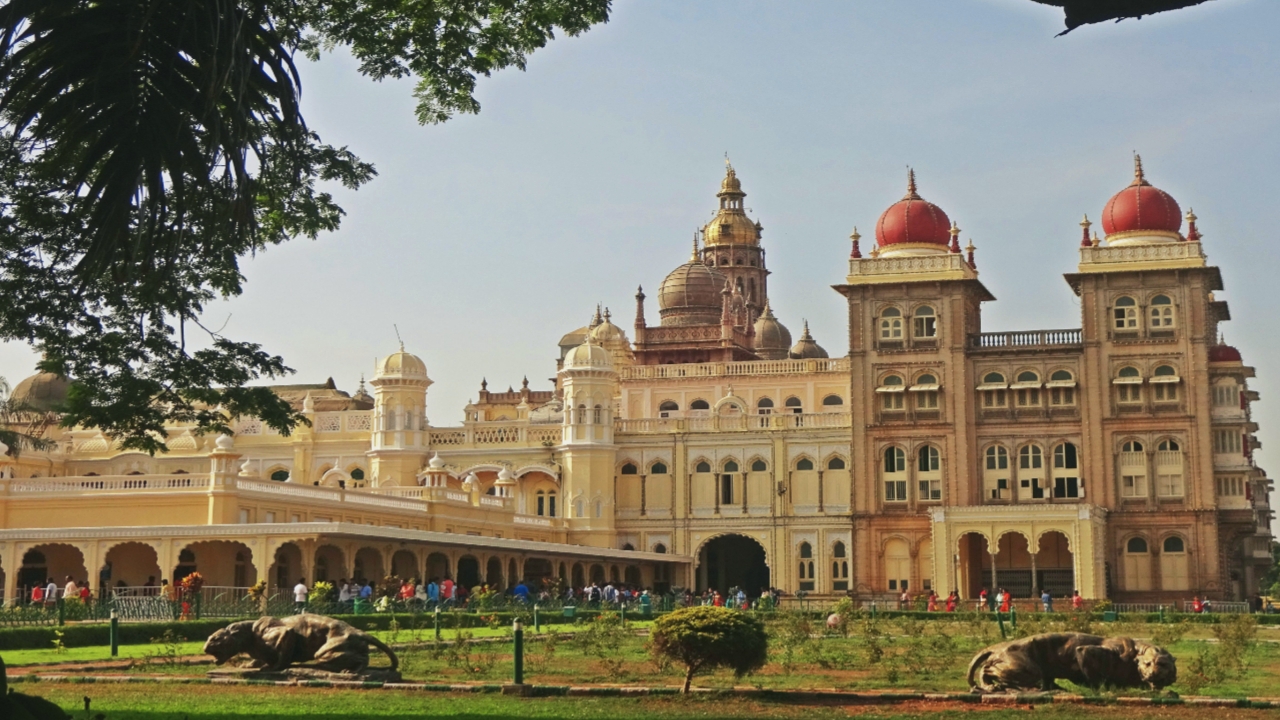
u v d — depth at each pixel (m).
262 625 26.83
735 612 24.84
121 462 86.81
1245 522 78.88
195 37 12.98
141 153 13.14
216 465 61.59
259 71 14.33
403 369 87.62
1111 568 79.00
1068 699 23.16
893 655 33.06
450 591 60.66
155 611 44.06
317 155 23.47
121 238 13.55
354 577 67.62
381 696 23.62
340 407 103.75
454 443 89.19
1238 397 79.62
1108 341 80.56
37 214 21.34
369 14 22.83
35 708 12.95
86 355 23.31
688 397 95.25
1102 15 8.88
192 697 23.22
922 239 84.88
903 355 83.56
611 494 86.81
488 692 24.81
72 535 59.28
